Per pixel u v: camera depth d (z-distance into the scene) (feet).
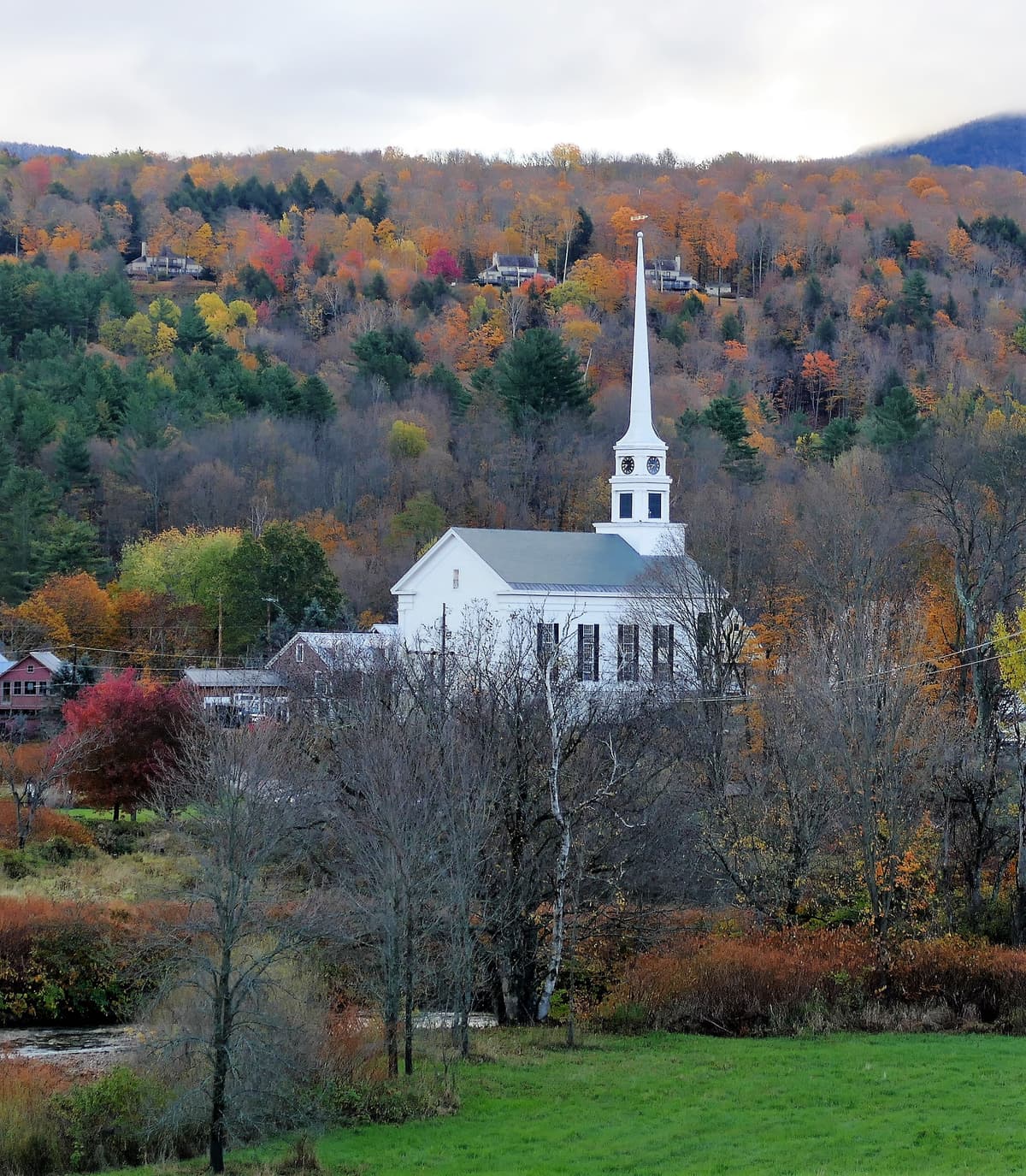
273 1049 489.26
